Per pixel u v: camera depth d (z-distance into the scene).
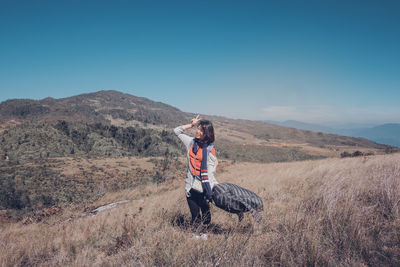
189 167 2.98
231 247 2.25
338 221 2.63
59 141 157.00
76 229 4.38
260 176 9.35
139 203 7.19
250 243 2.36
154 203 6.17
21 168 84.19
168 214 4.25
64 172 82.81
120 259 2.49
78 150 158.88
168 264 2.25
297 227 2.50
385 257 2.00
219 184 2.83
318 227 2.51
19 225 8.10
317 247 2.15
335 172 6.85
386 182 3.58
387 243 2.26
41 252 3.10
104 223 4.48
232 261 2.05
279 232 2.67
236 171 17.72
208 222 3.10
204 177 2.78
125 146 189.75
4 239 4.47
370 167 6.88
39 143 146.00
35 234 4.93
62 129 176.38
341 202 3.29
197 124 2.95
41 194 59.06
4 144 137.12
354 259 1.98
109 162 100.06
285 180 7.33
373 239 2.33
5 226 8.33
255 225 2.89
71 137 173.25
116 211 6.14
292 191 5.37
